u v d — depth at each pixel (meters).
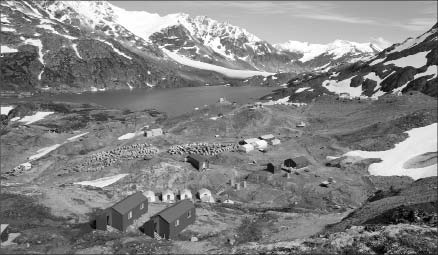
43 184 124.00
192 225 74.31
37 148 177.62
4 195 84.69
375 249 50.56
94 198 88.38
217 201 106.25
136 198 76.12
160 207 83.44
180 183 118.00
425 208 64.31
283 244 57.59
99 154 151.12
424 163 122.94
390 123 156.12
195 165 127.88
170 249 59.72
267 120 184.75
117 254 57.28
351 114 189.62
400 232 53.62
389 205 75.75
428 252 47.09
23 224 69.69
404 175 119.06
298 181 117.44
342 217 80.88
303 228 73.94
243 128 179.75
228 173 124.00
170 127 191.25
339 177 121.94
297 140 158.50
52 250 58.69
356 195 109.12
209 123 183.38
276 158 140.38
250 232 72.81
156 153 150.12
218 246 62.81
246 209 93.50
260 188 114.75
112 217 70.00
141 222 73.75
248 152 147.25
